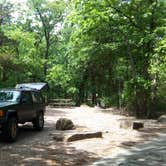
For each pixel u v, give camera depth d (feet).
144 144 44.27
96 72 138.21
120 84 120.16
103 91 139.44
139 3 86.53
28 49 164.55
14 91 49.47
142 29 86.69
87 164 32.99
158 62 85.66
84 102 162.20
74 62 134.41
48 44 186.60
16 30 157.99
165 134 53.11
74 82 156.56
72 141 44.73
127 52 95.25
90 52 104.99
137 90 88.79
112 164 33.09
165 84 100.58
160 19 86.58
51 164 32.50
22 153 37.01
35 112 53.67
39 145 41.86
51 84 173.88
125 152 38.91
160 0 87.56
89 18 83.05
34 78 170.91
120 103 107.04
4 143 43.16
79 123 66.90
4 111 43.55
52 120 73.00
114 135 50.98
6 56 131.13
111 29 89.10
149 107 88.17
